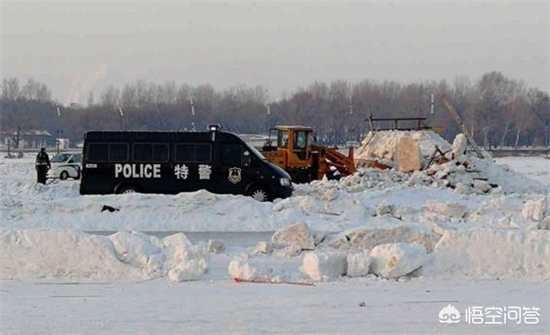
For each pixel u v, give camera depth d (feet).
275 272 102.63
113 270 104.22
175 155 214.90
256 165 214.28
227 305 86.84
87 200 180.04
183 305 86.99
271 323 78.89
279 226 172.96
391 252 104.22
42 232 106.93
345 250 124.16
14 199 201.36
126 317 81.46
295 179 303.68
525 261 105.29
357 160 340.59
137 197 181.47
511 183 287.48
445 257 105.91
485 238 107.34
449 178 277.03
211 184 214.07
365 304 87.56
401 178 285.64
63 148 616.80
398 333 75.61
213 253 122.42
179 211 176.86
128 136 215.92
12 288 96.84
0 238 106.52
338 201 183.62
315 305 86.94
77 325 78.18
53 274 104.37
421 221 173.37
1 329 76.59
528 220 161.89
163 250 112.98
